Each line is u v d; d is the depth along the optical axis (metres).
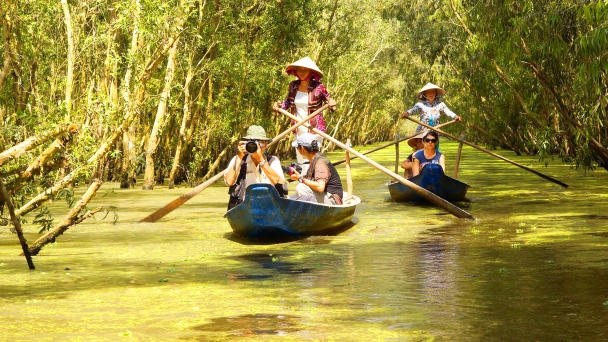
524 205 11.96
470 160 29.02
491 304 5.20
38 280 6.31
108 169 18.64
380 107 56.16
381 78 43.84
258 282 6.14
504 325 4.63
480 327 4.59
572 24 14.64
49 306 5.32
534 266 6.64
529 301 5.27
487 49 19.52
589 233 8.63
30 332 4.61
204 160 20.06
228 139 19.94
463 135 14.39
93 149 10.30
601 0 11.13
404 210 11.66
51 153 7.26
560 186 15.59
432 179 12.41
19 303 5.43
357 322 4.77
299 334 4.51
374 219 10.50
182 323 4.78
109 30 15.09
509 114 24.80
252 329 4.63
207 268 6.86
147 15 12.61
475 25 18.77
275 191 8.38
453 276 6.25
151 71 12.48
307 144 9.52
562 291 5.58
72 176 7.98
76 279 6.35
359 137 63.47
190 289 5.89
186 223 10.33
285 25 21.20
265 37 20.02
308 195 9.36
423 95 14.82
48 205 12.87
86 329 4.67
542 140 18.77
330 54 26.27
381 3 32.91
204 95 20.34
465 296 5.47
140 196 14.82
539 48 16.11
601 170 19.89
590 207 11.45
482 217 10.48
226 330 4.62
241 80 19.00
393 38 35.66
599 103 13.44
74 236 9.09
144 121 18.58
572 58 14.54
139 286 6.03
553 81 17.06
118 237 9.00
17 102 16.06
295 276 6.39
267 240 8.74
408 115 14.26
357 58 34.00
